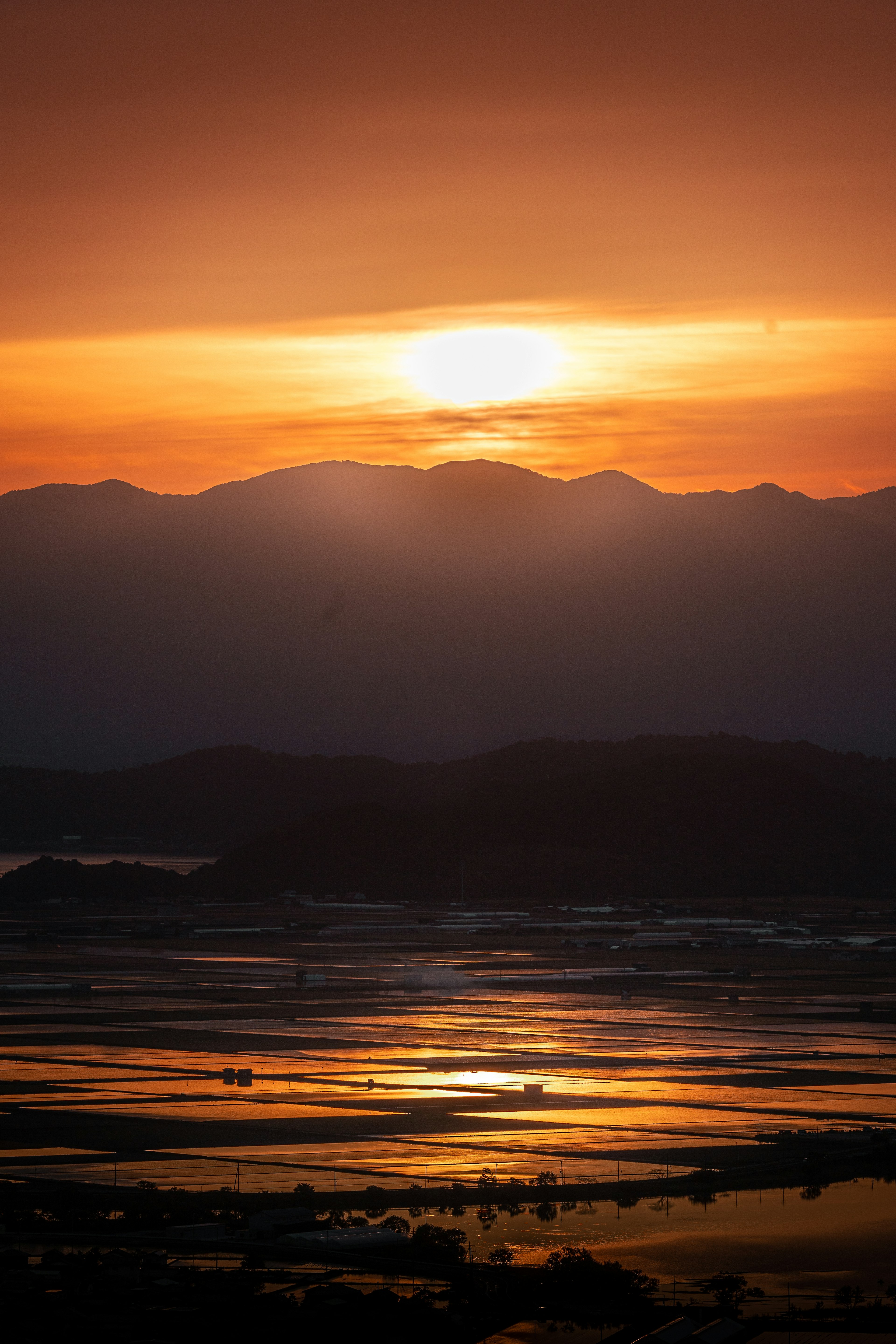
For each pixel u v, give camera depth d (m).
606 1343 186.12
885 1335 187.75
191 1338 182.88
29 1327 185.38
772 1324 191.62
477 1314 194.50
